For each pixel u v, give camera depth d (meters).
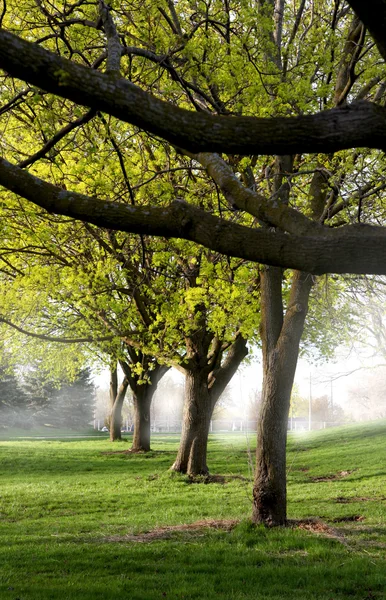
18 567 8.46
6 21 9.02
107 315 18.05
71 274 13.91
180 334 18.28
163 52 8.00
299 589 7.28
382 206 10.76
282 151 3.04
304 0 10.50
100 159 9.56
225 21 8.84
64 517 13.55
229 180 4.34
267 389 11.41
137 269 14.92
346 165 9.60
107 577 7.83
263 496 11.12
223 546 9.65
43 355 31.52
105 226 3.81
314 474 21.17
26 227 11.27
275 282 11.89
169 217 3.76
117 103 2.96
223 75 8.45
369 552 9.11
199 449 20.17
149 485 18.64
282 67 10.33
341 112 2.93
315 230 3.69
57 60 2.88
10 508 14.65
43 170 11.19
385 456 22.89
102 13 4.74
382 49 2.90
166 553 9.30
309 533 10.39
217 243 3.65
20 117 11.12
